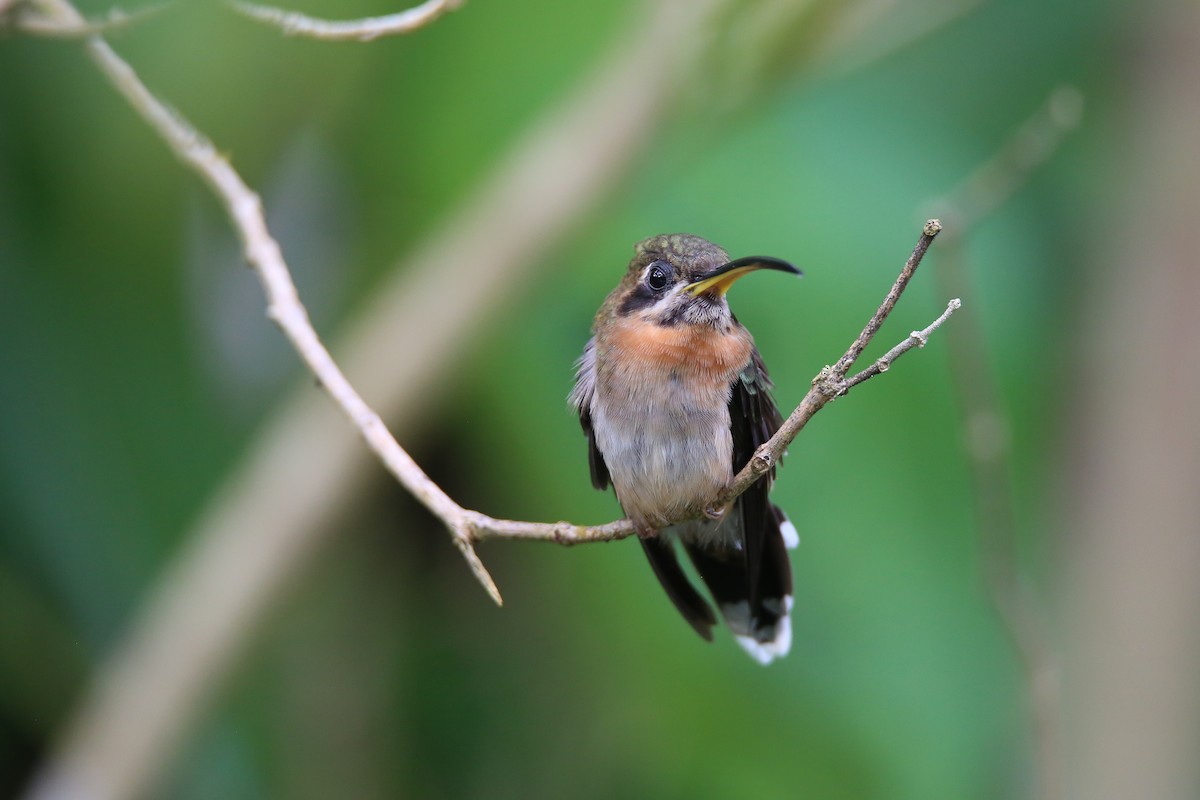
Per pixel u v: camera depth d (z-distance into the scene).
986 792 10.21
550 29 10.77
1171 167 11.98
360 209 11.31
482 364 10.62
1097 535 11.88
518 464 10.60
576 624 10.76
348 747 11.39
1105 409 11.98
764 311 10.69
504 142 10.98
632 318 7.94
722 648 10.55
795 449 10.48
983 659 10.26
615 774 10.88
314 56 10.06
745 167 11.21
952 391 10.55
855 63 10.54
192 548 10.09
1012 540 8.82
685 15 9.98
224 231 11.60
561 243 10.27
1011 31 12.23
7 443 10.55
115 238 10.66
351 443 9.95
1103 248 12.16
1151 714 11.53
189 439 10.94
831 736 10.30
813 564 10.35
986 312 11.30
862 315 10.77
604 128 10.18
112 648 10.62
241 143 10.27
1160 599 11.64
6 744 10.63
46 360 10.66
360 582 11.53
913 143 11.64
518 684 11.41
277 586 9.98
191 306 11.27
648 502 7.86
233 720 11.25
